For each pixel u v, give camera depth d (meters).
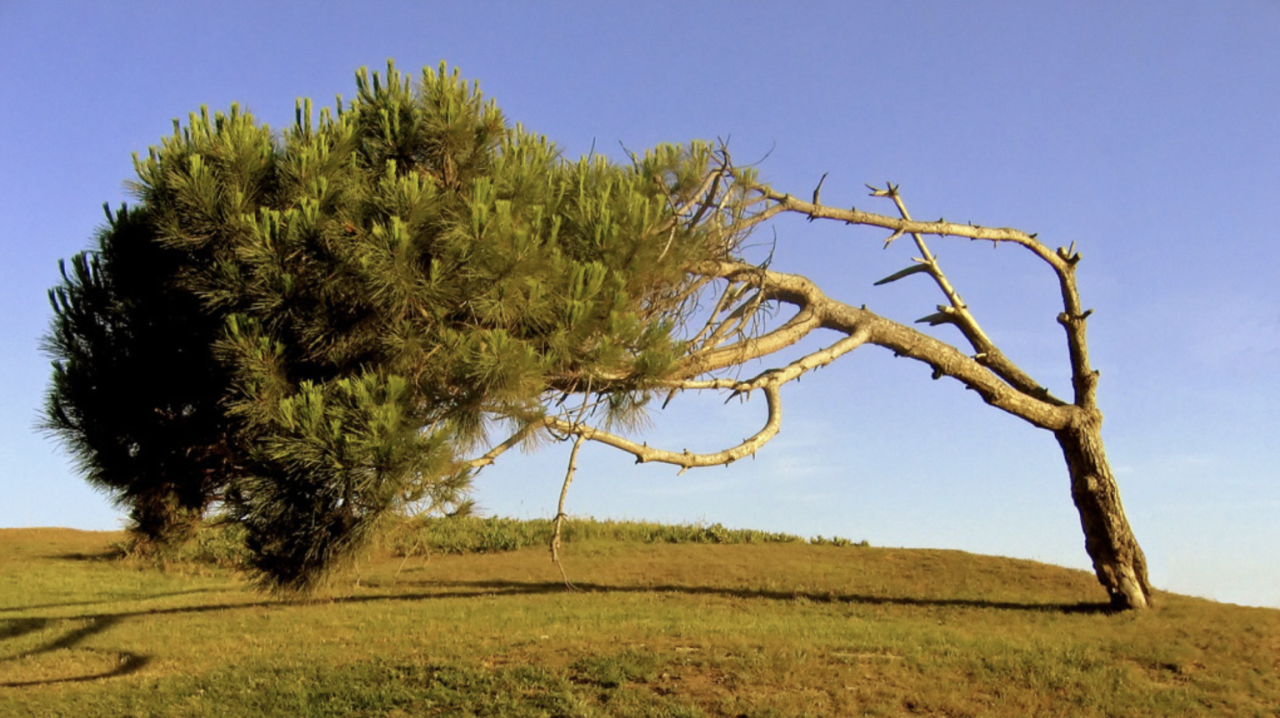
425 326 8.95
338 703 8.79
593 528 24.28
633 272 9.72
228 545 20.56
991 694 9.37
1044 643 11.27
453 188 9.78
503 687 9.02
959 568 18.33
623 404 9.55
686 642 10.66
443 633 11.72
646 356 9.20
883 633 11.73
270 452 8.44
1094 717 8.84
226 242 9.16
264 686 9.42
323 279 8.70
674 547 21.83
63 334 10.41
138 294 10.20
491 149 10.10
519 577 18.06
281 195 9.32
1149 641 11.58
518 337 9.29
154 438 10.32
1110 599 14.47
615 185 10.76
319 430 8.17
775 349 12.59
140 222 10.08
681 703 8.58
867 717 8.44
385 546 9.41
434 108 9.79
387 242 8.34
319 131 9.78
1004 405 14.12
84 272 10.48
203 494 10.77
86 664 11.29
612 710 8.40
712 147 12.02
